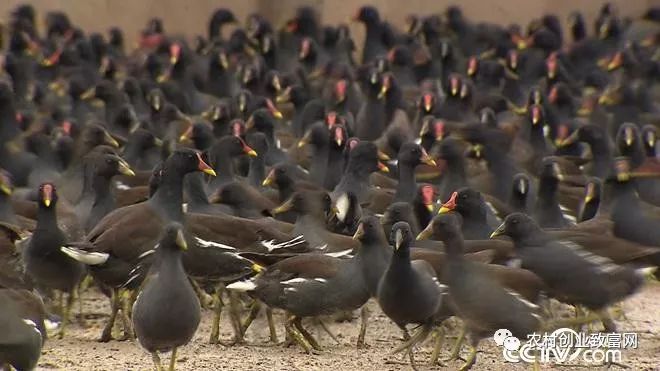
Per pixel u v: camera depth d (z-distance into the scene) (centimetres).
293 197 1734
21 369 1372
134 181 2122
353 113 2891
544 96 2838
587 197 1952
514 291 1458
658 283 2042
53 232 1664
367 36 3416
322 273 1571
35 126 2603
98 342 1666
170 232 1381
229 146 2031
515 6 4022
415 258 1581
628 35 3738
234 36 3481
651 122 2802
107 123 2720
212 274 1652
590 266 1512
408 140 2372
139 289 1647
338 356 1599
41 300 1467
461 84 2708
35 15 3703
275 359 1569
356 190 1980
